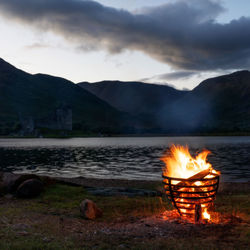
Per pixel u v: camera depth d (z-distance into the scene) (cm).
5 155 6638
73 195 1302
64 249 577
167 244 607
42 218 875
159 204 1123
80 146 11538
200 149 8525
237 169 3572
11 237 654
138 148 9781
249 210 976
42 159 5528
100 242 633
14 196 1261
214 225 748
